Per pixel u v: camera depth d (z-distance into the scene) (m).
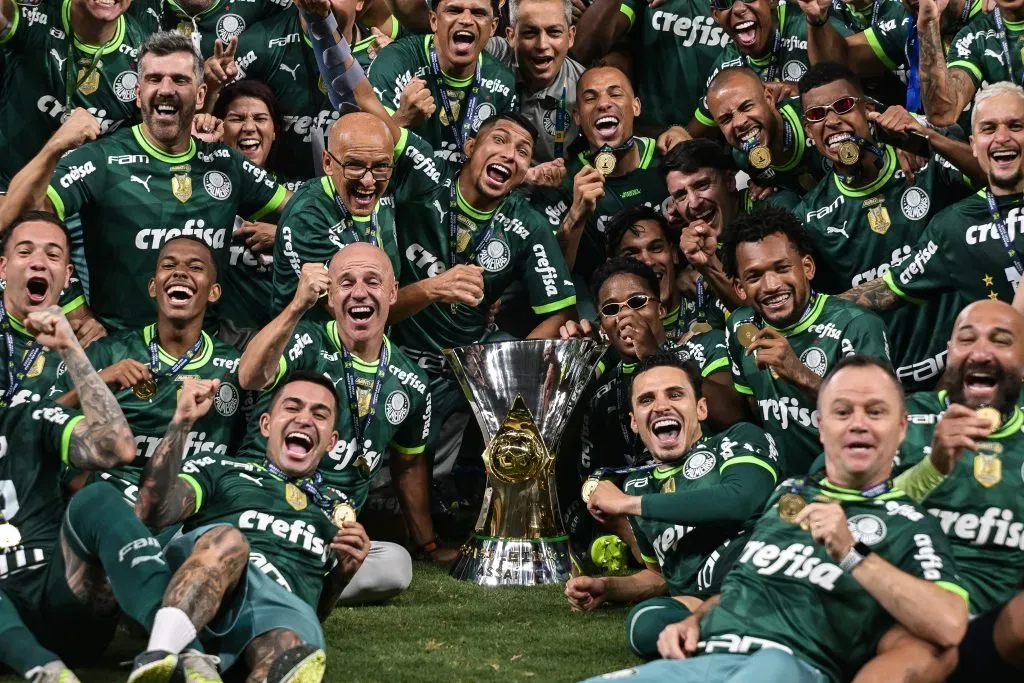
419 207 5.77
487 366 5.28
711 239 5.46
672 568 4.46
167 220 5.45
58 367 4.48
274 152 6.29
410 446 5.49
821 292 5.73
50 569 3.83
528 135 5.80
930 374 5.43
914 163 5.50
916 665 3.38
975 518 3.87
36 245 4.65
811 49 6.26
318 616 4.33
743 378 5.21
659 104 6.82
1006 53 5.65
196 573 3.54
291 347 5.07
